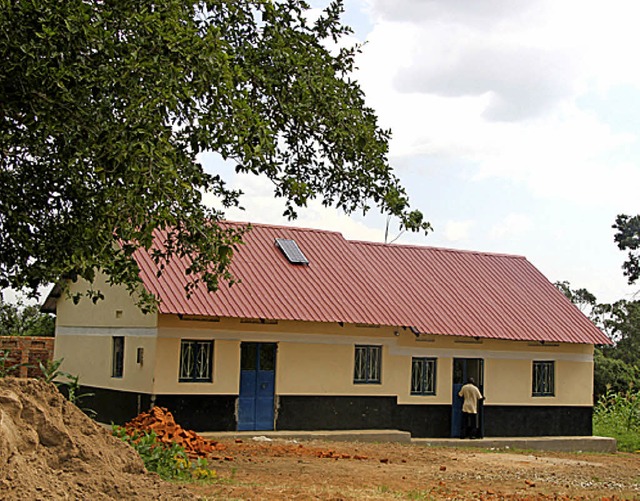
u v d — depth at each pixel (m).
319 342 24.19
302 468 16.00
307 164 14.40
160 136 10.25
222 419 22.55
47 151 12.59
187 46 10.32
